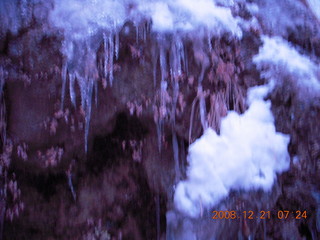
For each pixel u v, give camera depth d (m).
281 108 3.02
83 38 2.55
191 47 2.76
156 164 2.88
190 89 2.83
